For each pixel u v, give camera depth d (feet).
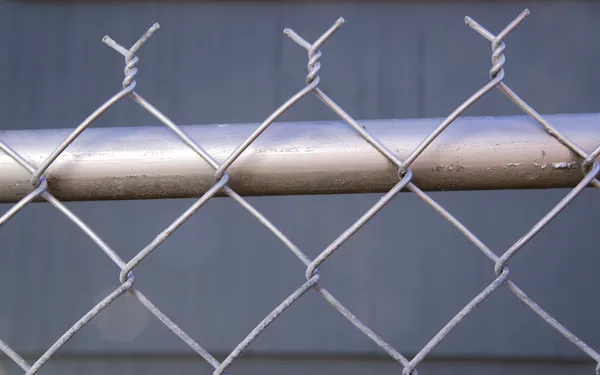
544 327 9.14
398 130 2.22
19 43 9.73
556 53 9.40
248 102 9.54
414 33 9.49
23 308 9.39
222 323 9.32
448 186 2.20
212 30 9.68
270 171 2.23
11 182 2.31
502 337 9.16
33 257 9.48
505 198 9.26
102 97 9.64
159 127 2.32
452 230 9.26
